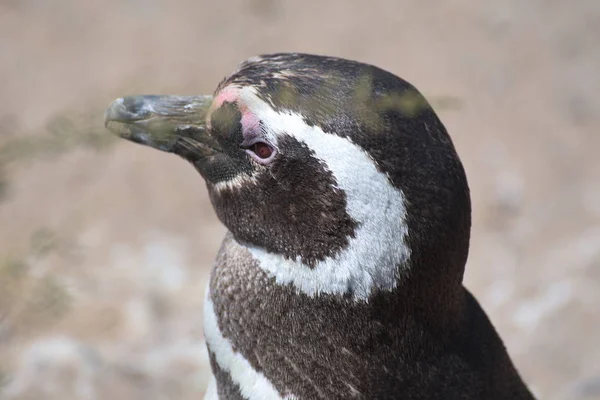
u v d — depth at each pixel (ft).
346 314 20.39
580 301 42.39
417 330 20.76
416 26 56.65
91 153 50.70
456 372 21.38
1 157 28.30
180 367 40.14
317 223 20.21
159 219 48.29
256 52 55.52
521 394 23.00
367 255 19.89
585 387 39.50
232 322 21.59
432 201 19.63
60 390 37.14
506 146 51.03
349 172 19.60
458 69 54.39
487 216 48.01
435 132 19.86
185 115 22.72
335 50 55.36
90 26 57.16
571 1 57.82
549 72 54.44
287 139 20.20
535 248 46.21
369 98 19.71
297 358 20.97
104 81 53.67
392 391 20.89
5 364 38.50
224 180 21.89
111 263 45.65
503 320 42.96
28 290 37.04
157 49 55.67
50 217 47.78
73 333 41.39
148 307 43.06
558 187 49.14
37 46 55.98
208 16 57.67
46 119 51.26
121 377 38.60
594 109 52.80
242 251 21.79
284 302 20.84
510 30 56.34
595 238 45.78
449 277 20.58
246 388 21.56
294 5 58.13
